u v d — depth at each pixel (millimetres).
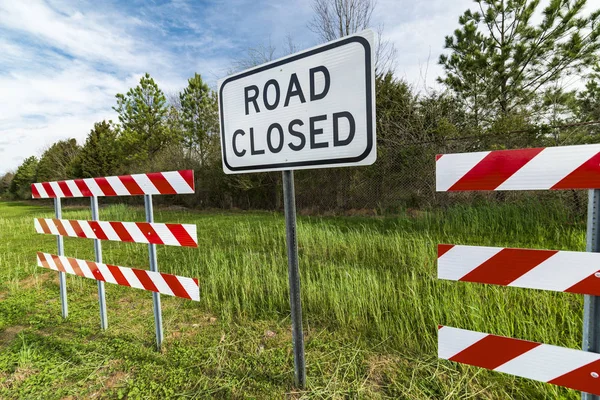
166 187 1934
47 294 3252
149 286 2062
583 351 997
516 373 1114
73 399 1664
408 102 8625
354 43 1240
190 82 15570
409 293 2590
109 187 2223
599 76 8055
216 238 5812
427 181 7352
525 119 6453
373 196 8625
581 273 969
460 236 4672
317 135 1382
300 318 1584
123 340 2230
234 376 1762
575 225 4594
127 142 16359
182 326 2418
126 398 1656
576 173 958
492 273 1115
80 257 4785
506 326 1929
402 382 1632
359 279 2859
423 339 1970
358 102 1256
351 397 1542
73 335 2361
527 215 5008
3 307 2928
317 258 4078
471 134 7016
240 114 1649
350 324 2271
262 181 11539
